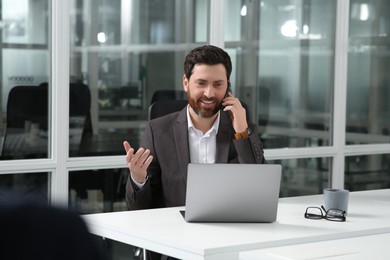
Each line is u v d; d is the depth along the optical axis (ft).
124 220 8.80
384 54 18.43
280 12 16.78
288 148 17.03
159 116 11.10
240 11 16.21
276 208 8.70
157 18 15.17
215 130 10.28
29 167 13.67
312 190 17.51
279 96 16.85
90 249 1.56
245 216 8.66
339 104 17.61
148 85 15.16
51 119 13.93
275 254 7.00
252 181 8.53
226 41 16.06
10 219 1.54
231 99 10.12
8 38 13.42
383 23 18.33
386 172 18.75
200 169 8.48
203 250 7.13
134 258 14.96
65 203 1.67
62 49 13.85
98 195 14.65
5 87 13.48
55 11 13.75
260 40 16.53
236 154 10.28
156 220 8.80
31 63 13.69
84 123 14.39
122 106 14.87
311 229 8.37
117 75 14.76
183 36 15.52
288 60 16.94
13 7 13.43
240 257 7.09
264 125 16.69
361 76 18.07
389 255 7.07
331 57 17.54
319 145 17.51
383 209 10.08
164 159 10.14
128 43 14.85
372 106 18.31
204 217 8.63
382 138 18.57
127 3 14.78
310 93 17.29
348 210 9.93
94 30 14.39
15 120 13.62
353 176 18.17
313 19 17.22
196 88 10.04
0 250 1.52
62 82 13.89
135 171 9.56
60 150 13.96
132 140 15.06
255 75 16.51
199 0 15.66
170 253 7.58
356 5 17.85
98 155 14.62
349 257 6.95
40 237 1.53
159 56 15.26
